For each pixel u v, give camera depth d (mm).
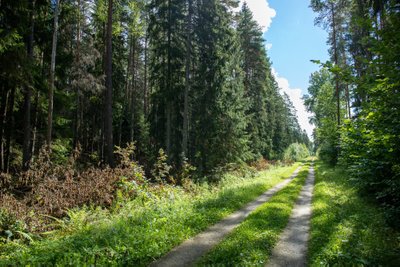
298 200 15094
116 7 19656
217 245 7773
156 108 27969
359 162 10914
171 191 13852
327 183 19922
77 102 26422
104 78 23469
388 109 5621
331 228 8953
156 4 24062
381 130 5992
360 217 9891
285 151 60438
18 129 20844
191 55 25703
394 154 6449
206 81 23906
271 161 45469
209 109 23641
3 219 8117
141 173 13422
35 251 6578
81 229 8547
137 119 39562
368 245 7109
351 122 6973
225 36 23703
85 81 21641
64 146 20891
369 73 5727
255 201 14625
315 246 7629
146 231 8109
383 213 9508
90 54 22797
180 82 26094
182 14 24234
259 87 38250
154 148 29531
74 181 11164
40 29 17922
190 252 7504
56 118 20141
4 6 13508
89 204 10828
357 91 5809
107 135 16422
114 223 8766
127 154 13688
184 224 9500
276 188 19719
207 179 20812
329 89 45344
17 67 12766
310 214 11875
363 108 6371
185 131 22156
